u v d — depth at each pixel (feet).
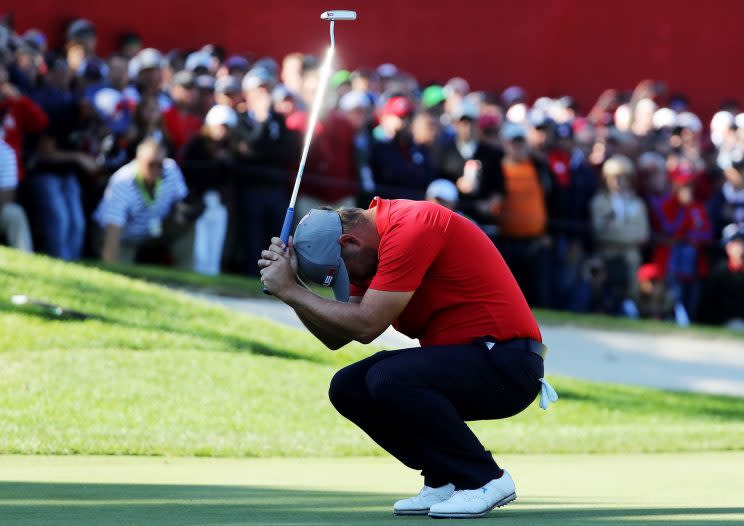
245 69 172.14
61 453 82.74
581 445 101.55
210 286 145.79
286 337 133.08
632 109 221.87
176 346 121.90
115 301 129.49
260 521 46.68
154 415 101.45
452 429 52.19
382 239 52.34
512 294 53.47
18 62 142.72
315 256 52.39
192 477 67.77
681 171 181.47
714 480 69.87
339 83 185.37
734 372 156.56
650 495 60.13
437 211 53.01
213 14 221.46
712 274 182.91
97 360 113.70
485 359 52.31
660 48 272.72
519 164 164.14
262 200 150.30
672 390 142.51
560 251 168.35
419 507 52.75
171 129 149.59
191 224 148.87
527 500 57.67
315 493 59.82
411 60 248.32
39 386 104.37
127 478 65.87
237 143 149.59
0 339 114.42
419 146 159.22
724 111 252.62
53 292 126.72
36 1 198.49
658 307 178.09
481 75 255.91
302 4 232.32
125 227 145.18
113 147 144.87
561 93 265.13
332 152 153.99
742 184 189.06
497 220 160.97
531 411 123.44
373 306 51.80
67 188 140.67
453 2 251.60
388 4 244.42
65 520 46.26
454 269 52.70
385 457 90.84
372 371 53.06
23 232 138.00
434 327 53.62
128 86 154.81
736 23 278.26
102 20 206.90
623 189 173.68
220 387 112.47
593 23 266.77
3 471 68.28
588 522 47.09
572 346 156.56
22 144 138.21
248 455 88.38
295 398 113.29
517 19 258.78
